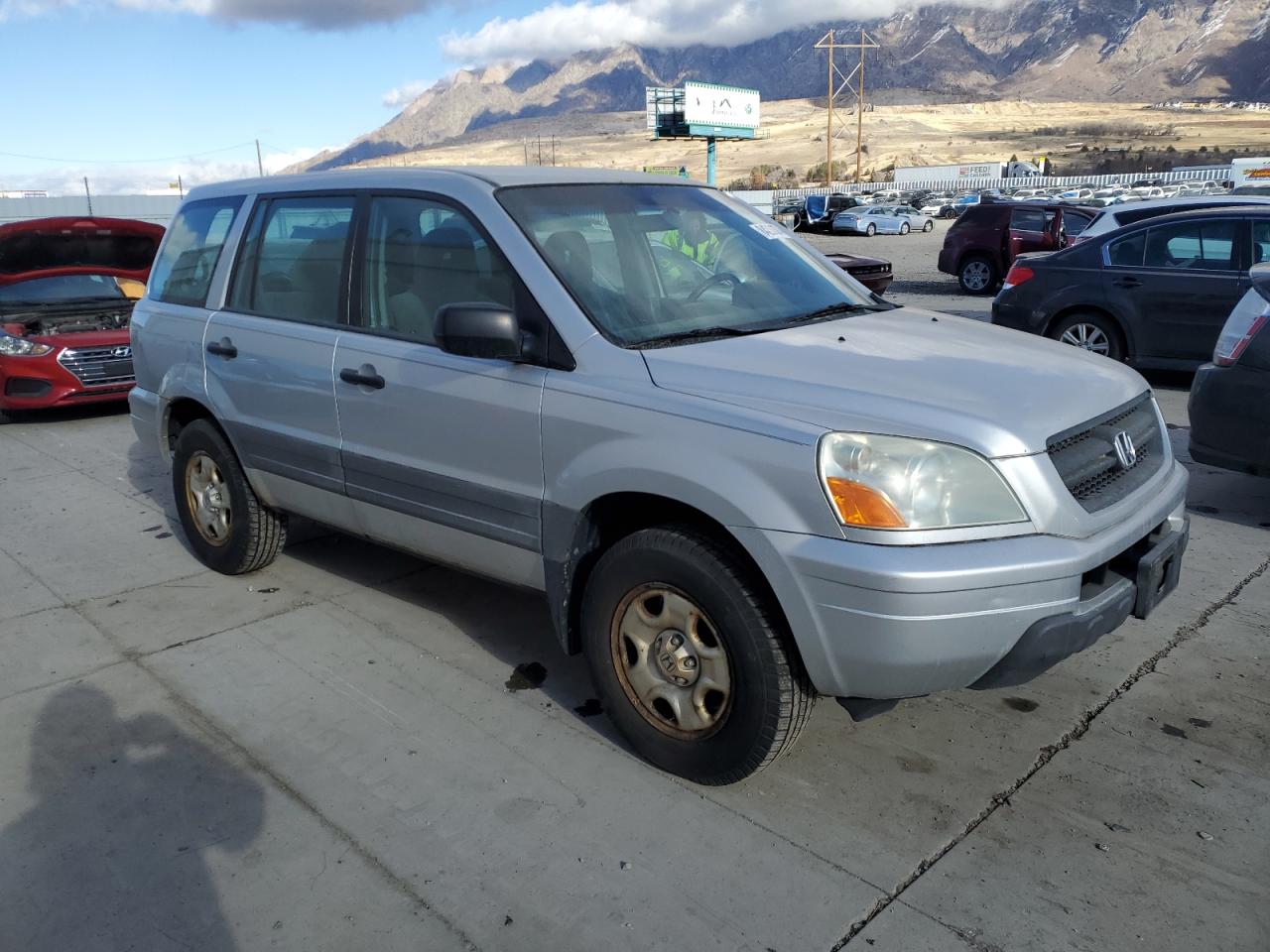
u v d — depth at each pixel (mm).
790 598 2666
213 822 2961
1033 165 82312
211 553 4887
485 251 3430
